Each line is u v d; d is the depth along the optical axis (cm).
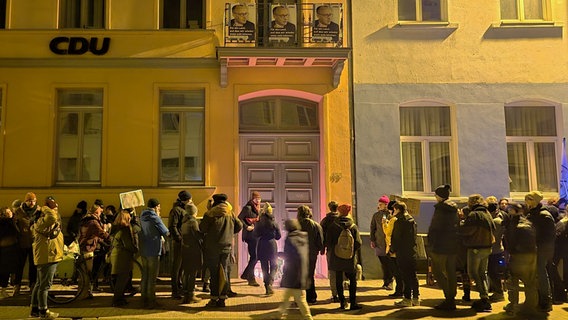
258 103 1218
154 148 1144
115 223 846
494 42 1212
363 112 1180
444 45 1207
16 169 1118
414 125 1214
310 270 838
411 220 838
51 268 752
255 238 994
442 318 758
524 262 760
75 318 750
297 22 1176
